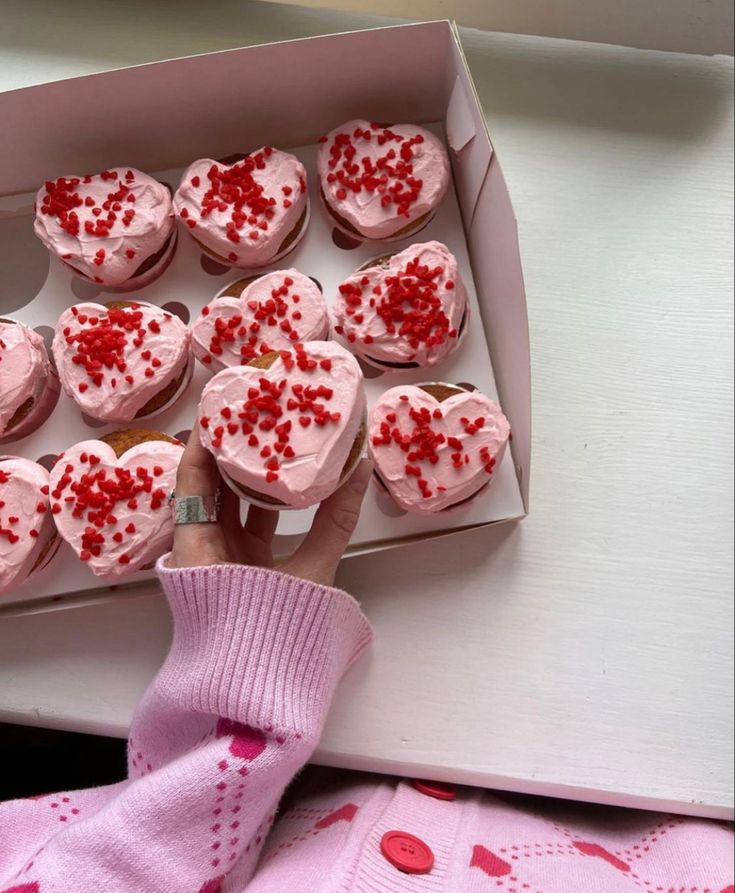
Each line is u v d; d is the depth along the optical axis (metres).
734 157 0.42
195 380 0.39
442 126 0.41
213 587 0.28
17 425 0.37
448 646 0.35
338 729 0.34
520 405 0.33
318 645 0.29
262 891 0.27
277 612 0.28
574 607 0.36
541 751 0.34
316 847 0.30
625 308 0.40
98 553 0.34
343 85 0.38
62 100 0.35
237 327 0.36
